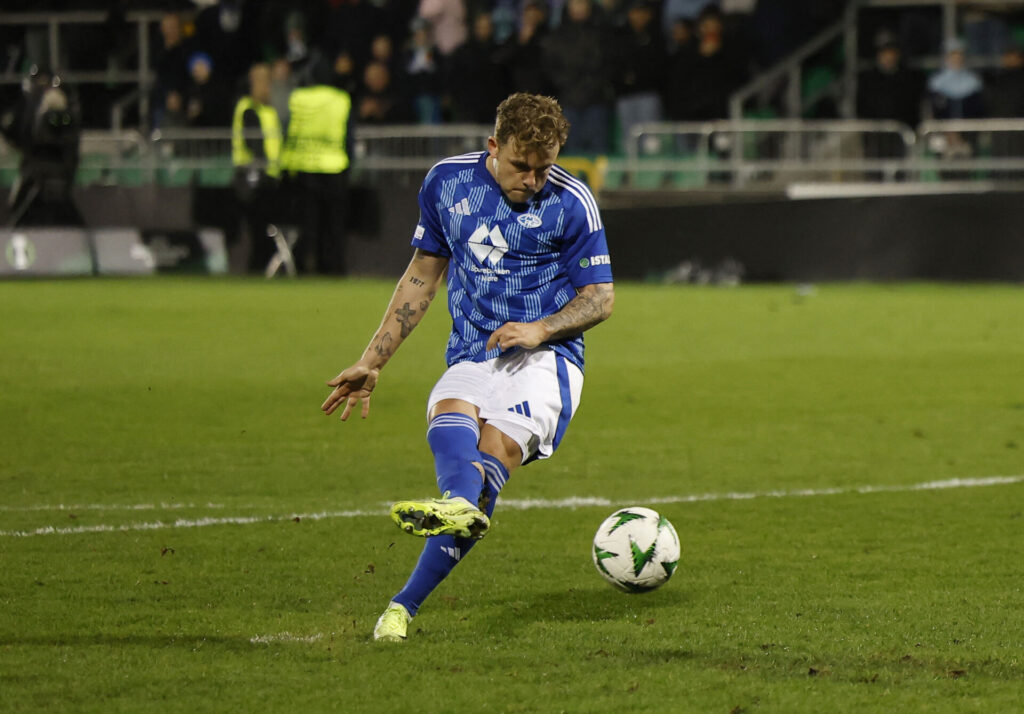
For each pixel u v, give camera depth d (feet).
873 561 64.90
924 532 71.26
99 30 290.97
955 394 119.55
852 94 255.91
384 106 243.81
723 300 194.49
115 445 94.68
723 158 240.32
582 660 48.73
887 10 261.44
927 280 216.33
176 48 259.39
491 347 52.06
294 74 242.17
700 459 92.32
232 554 65.36
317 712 43.19
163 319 167.84
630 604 56.90
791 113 258.78
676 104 240.53
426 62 249.34
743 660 48.88
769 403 114.93
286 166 225.97
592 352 143.95
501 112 51.78
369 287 212.23
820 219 217.77
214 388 118.73
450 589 59.47
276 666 47.78
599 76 235.81
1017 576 61.87
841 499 79.82
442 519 46.29
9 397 112.68
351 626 53.21
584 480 85.40
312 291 204.33
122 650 49.70
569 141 237.86
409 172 239.71
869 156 238.68
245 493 80.48
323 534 69.82
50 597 57.26
